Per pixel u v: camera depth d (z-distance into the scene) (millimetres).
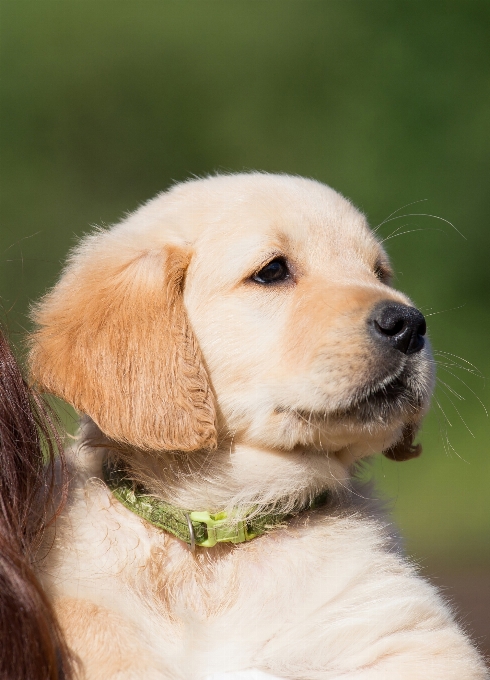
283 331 5438
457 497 16250
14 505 4500
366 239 6211
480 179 23641
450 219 23094
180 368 5273
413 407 5504
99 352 5270
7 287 20531
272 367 5371
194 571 5055
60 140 26625
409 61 25938
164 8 27953
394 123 25047
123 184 26812
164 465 5305
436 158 24156
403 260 22391
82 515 5086
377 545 5461
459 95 25031
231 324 5492
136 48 27453
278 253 5680
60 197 26188
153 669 4387
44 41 27406
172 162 26922
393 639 4852
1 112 26531
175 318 5391
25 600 4172
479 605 10547
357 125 25375
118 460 5250
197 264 5656
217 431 5367
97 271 5719
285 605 4977
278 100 26812
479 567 12820
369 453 5762
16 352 5328
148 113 27031
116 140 26906
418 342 5461
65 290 5805
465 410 18391
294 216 5859
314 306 5438
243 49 27391
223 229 5719
